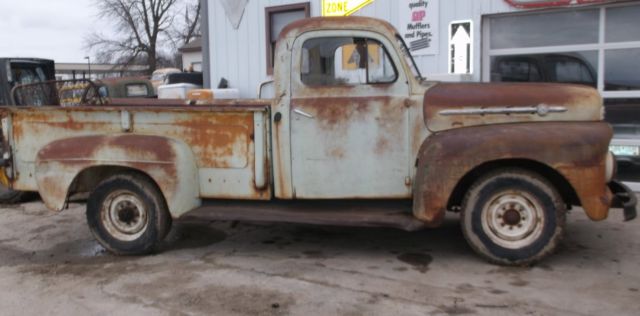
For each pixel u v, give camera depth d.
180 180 5.36
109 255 5.71
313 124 5.27
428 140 5.07
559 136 4.73
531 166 5.03
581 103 4.93
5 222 7.18
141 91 13.59
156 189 5.53
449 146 4.86
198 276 4.99
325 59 5.27
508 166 4.96
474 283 4.65
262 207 5.46
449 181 4.86
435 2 8.78
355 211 5.28
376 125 5.20
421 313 4.08
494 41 8.66
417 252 5.55
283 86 5.31
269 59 10.38
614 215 6.86
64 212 7.71
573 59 8.20
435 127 5.11
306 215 5.18
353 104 5.20
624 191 5.15
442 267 5.07
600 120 4.98
